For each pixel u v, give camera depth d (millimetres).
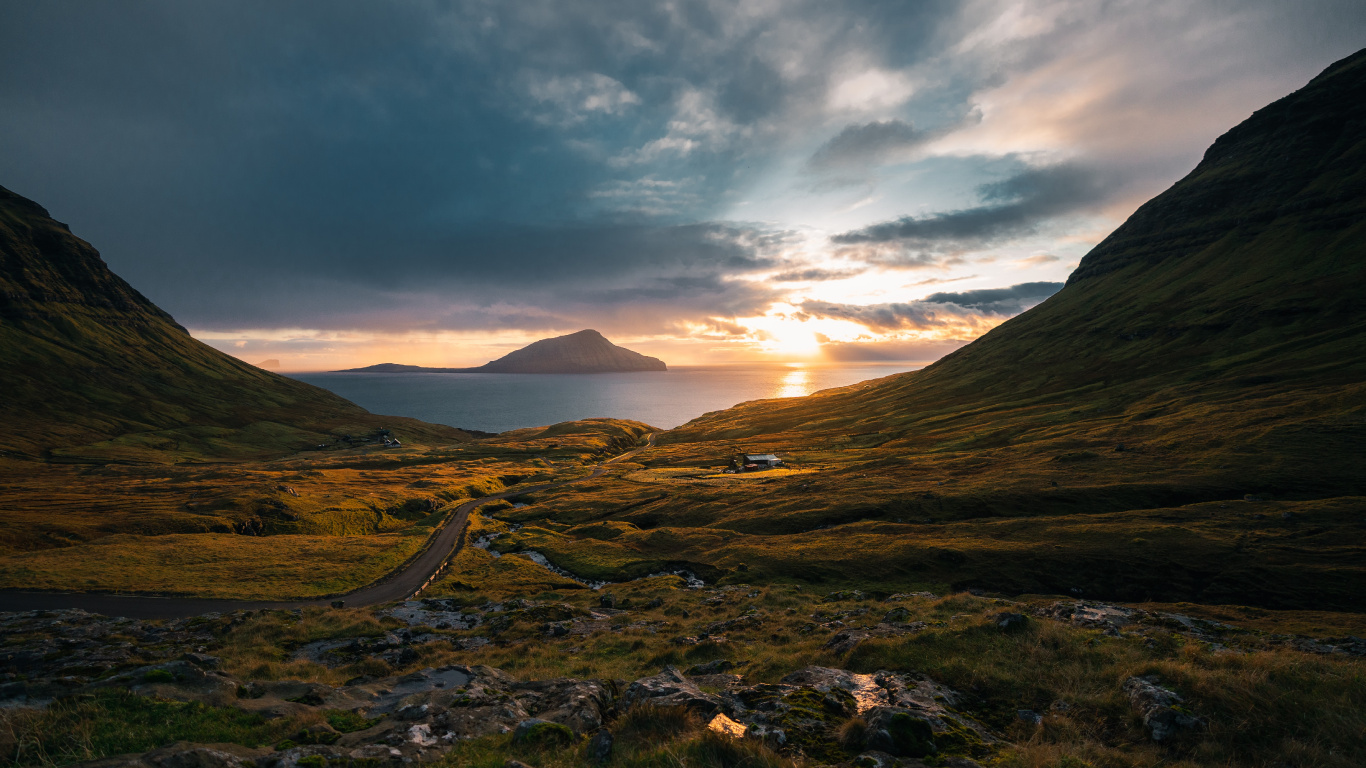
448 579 84250
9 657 29391
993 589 70500
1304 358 150625
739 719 14453
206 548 95250
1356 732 12633
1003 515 97188
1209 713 13906
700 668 25734
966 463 129750
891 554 80812
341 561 91812
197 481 156125
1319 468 90750
